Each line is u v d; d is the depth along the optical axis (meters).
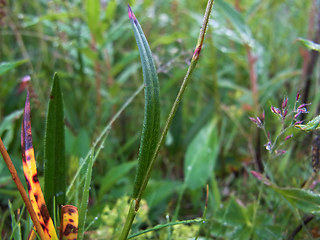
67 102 0.43
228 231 0.27
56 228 0.20
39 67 0.47
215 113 0.43
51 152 0.21
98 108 0.44
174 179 0.41
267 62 0.51
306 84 0.40
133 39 0.55
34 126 0.42
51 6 0.44
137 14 0.47
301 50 0.42
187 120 0.50
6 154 0.16
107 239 0.25
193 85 0.54
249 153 0.41
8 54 0.48
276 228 0.27
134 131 0.48
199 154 0.34
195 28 0.51
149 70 0.17
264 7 0.49
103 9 0.46
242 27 0.38
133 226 0.26
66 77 0.48
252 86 0.42
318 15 0.41
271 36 0.55
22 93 0.42
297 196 0.23
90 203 0.33
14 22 0.44
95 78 0.47
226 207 0.28
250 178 0.34
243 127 0.46
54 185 0.21
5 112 0.41
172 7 0.52
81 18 0.44
